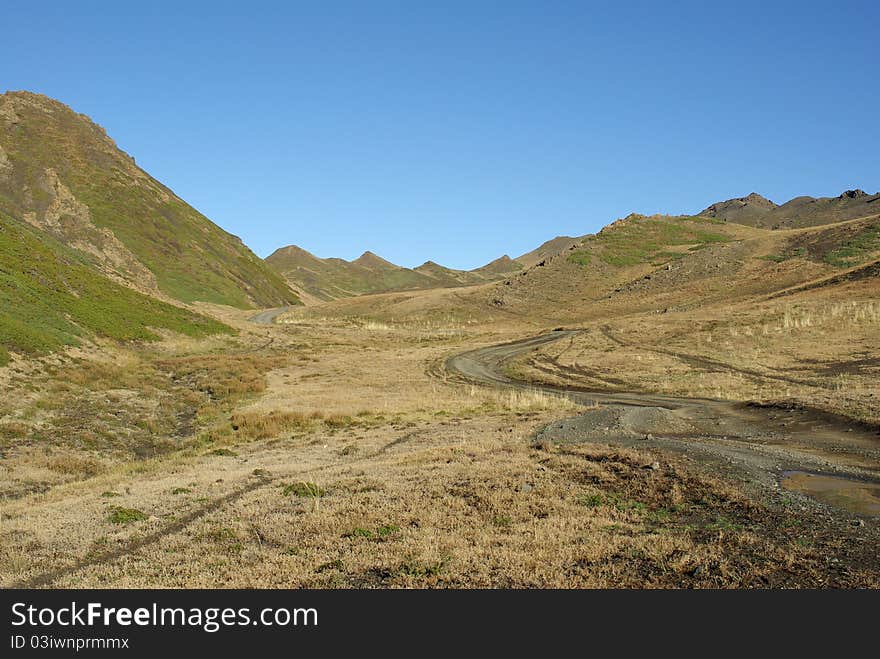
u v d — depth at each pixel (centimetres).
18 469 2091
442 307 11819
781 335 5575
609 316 9594
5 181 11512
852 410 2495
